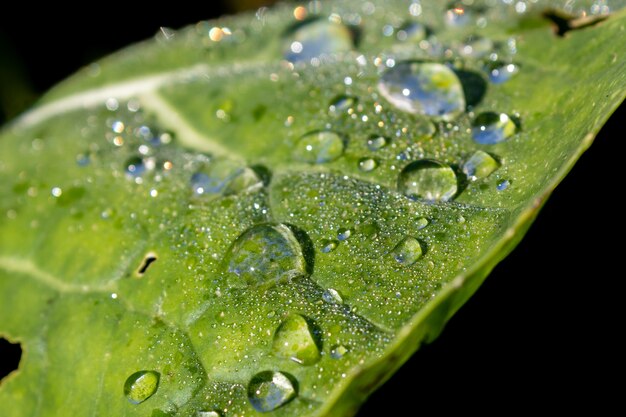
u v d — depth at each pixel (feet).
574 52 0.31
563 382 0.32
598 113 0.28
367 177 0.30
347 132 0.31
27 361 0.30
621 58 0.29
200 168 0.32
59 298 0.31
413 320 0.27
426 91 0.31
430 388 0.32
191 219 0.31
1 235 0.33
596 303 0.32
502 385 0.32
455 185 0.29
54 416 0.29
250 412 0.27
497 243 0.27
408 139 0.30
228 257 0.30
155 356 0.29
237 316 0.28
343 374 0.27
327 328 0.28
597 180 0.33
